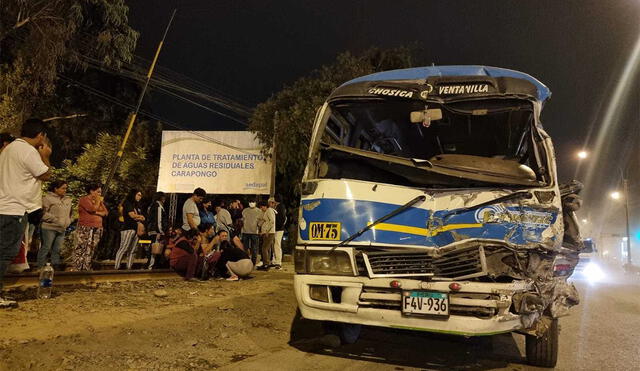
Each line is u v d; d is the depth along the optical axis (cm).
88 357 447
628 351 621
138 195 1078
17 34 1492
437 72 553
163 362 465
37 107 1828
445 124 583
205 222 1028
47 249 833
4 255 557
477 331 440
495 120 555
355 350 573
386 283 464
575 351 617
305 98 1852
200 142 1942
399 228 475
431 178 483
